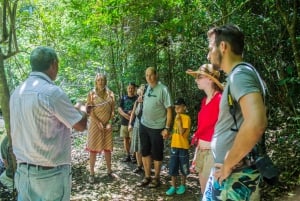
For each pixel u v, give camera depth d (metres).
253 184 1.86
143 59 9.31
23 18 6.70
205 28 6.31
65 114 2.52
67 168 2.67
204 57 8.04
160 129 5.10
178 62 8.85
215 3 6.10
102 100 5.66
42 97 2.45
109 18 6.32
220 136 1.90
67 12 8.19
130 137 6.24
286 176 4.64
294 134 5.48
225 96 1.85
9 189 4.07
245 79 1.71
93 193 5.16
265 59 6.33
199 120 3.68
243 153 1.65
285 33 6.04
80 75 10.16
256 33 6.11
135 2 5.80
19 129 2.52
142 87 5.61
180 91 9.06
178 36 7.27
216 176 1.86
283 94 6.19
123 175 5.88
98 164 6.46
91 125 5.64
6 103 3.44
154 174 5.83
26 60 6.76
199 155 3.67
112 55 10.03
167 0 5.87
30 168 2.51
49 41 7.73
